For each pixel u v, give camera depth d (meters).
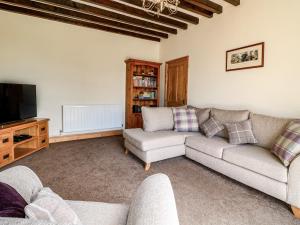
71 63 4.25
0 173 0.99
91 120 4.51
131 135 2.99
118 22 4.20
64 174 2.52
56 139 4.18
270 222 1.60
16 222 0.49
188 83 4.29
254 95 2.96
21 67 3.73
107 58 4.69
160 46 5.25
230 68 3.31
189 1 3.05
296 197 1.65
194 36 4.09
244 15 3.06
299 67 2.42
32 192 0.98
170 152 2.89
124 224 0.91
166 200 0.76
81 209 1.02
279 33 2.62
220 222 1.59
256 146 2.47
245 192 2.10
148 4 3.19
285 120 2.29
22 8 3.51
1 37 3.54
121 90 4.96
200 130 3.33
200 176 2.51
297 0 2.42
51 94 4.08
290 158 1.73
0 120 3.01
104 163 2.94
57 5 3.23
